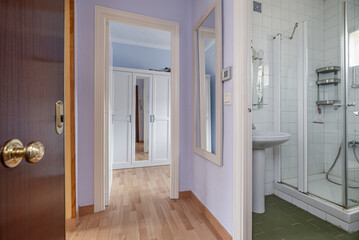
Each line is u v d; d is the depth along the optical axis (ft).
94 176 5.74
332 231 4.95
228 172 4.47
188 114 6.97
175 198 6.77
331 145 7.06
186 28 6.91
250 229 4.07
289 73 7.34
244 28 4.01
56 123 1.96
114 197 6.89
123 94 10.91
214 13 5.11
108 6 5.93
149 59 13.46
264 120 7.29
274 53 7.36
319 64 7.35
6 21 1.16
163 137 11.71
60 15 2.06
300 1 7.86
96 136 5.75
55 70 1.94
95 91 5.74
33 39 1.50
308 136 6.86
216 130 4.91
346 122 5.76
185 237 4.60
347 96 5.95
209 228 4.99
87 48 5.70
